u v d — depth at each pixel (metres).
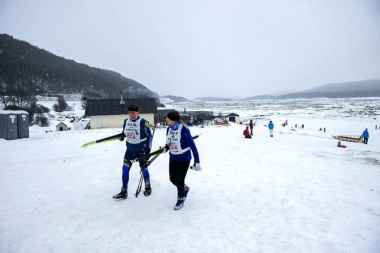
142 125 4.96
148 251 3.31
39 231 3.88
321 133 44.66
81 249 3.38
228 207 4.70
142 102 42.81
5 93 120.19
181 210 4.57
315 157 9.88
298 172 7.27
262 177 6.75
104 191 5.64
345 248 3.31
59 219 4.27
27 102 105.12
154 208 4.67
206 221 4.13
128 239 3.61
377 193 5.37
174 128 4.49
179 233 3.75
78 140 17.20
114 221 4.17
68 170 7.67
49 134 23.02
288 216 4.29
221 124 45.00
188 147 4.60
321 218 4.19
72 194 5.47
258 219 4.18
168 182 6.28
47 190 5.75
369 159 9.82
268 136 23.38
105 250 3.35
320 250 3.27
